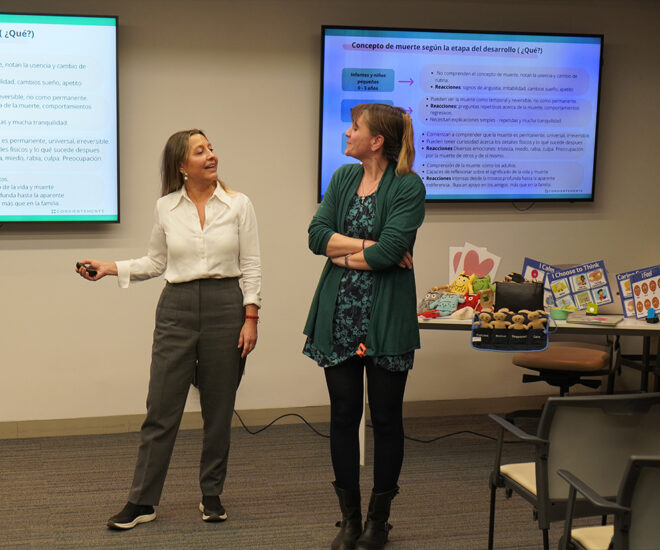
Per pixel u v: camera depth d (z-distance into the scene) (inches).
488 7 184.4
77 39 166.1
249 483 148.9
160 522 129.6
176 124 175.2
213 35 174.7
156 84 173.3
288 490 145.3
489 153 186.5
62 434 176.9
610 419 93.7
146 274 130.7
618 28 191.3
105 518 131.2
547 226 194.1
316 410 188.9
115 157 170.4
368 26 179.6
